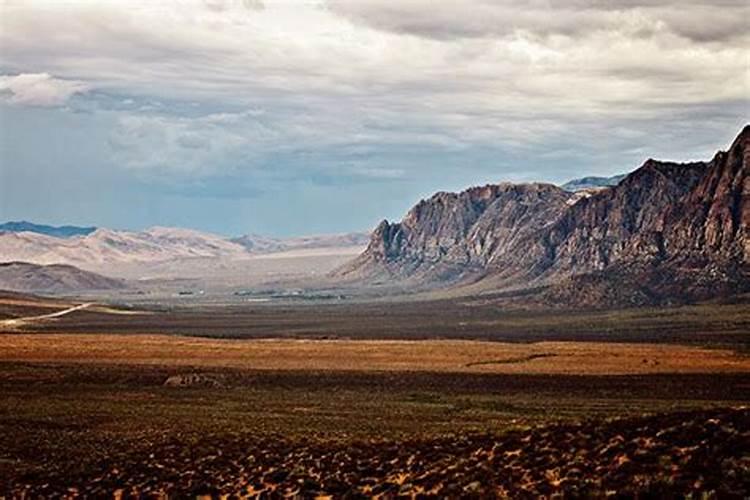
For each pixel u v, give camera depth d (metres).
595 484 35.66
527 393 116.88
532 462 41.47
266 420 87.69
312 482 46.12
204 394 116.31
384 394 116.00
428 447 51.47
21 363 146.50
